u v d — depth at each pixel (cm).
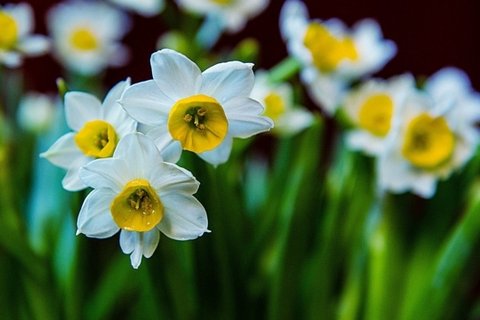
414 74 84
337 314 48
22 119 55
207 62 50
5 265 46
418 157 45
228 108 34
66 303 46
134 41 83
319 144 46
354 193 47
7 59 45
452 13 82
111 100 36
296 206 45
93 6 58
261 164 74
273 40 81
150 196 35
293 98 48
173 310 43
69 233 48
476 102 46
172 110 34
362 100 47
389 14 83
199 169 40
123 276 47
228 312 44
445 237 47
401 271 47
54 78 82
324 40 46
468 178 47
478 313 48
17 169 52
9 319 47
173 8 50
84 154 36
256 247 47
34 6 81
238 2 49
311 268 47
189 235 35
